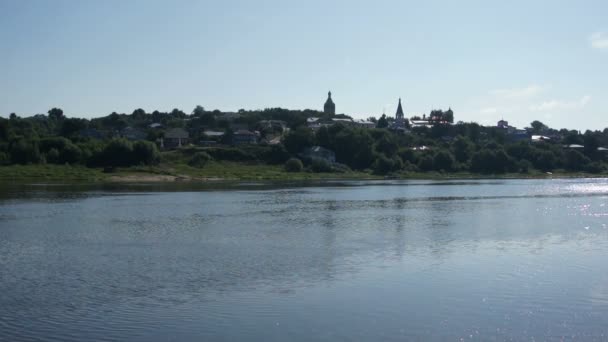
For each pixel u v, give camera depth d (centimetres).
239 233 6088
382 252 4912
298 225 6725
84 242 5516
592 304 3291
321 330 2898
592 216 7662
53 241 5572
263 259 4628
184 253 4919
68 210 8319
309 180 18625
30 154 18662
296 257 4709
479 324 2978
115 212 8094
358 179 19762
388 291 3603
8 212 8031
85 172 17450
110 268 4312
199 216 7638
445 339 2775
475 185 15862
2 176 16238
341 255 4784
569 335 2819
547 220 7194
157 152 19788
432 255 4762
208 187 14038
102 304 3356
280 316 3122
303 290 3638
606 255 4731
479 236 5809
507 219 7312
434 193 12231
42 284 3825
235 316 3122
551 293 3522
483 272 4100
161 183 15750
